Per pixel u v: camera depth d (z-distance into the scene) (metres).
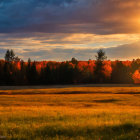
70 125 11.84
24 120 14.97
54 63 171.25
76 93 74.06
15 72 147.88
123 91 76.00
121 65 159.00
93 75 154.38
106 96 56.81
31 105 38.09
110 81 152.62
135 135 9.67
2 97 55.88
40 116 16.84
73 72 150.12
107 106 35.09
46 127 11.52
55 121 13.97
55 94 68.88
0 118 16.00
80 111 22.56
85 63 165.62
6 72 146.00
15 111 22.91
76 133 10.24
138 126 11.30
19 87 117.00
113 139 9.23
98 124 12.02
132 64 156.75
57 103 41.75
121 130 10.61
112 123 12.33
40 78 147.50
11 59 171.12
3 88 110.75
